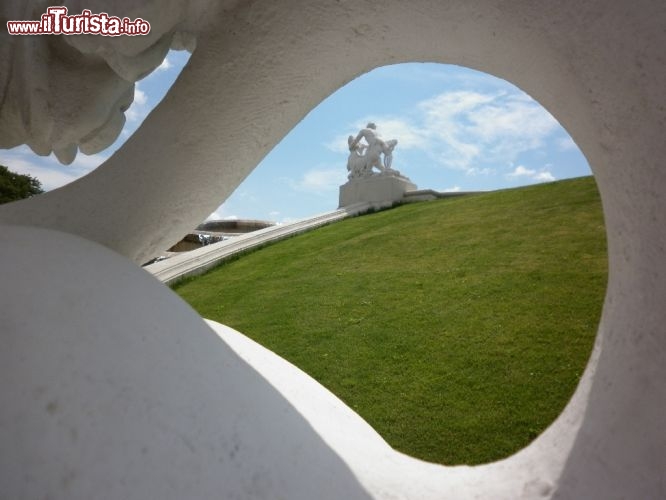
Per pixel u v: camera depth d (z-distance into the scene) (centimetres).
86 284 102
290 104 138
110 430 79
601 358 112
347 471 115
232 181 148
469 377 385
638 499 88
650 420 89
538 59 104
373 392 391
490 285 578
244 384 114
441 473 144
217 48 128
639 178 90
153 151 137
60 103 131
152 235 148
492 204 1079
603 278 525
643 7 80
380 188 1831
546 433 134
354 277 748
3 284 92
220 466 86
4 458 70
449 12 108
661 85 81
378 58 133
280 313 630
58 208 138
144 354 94
